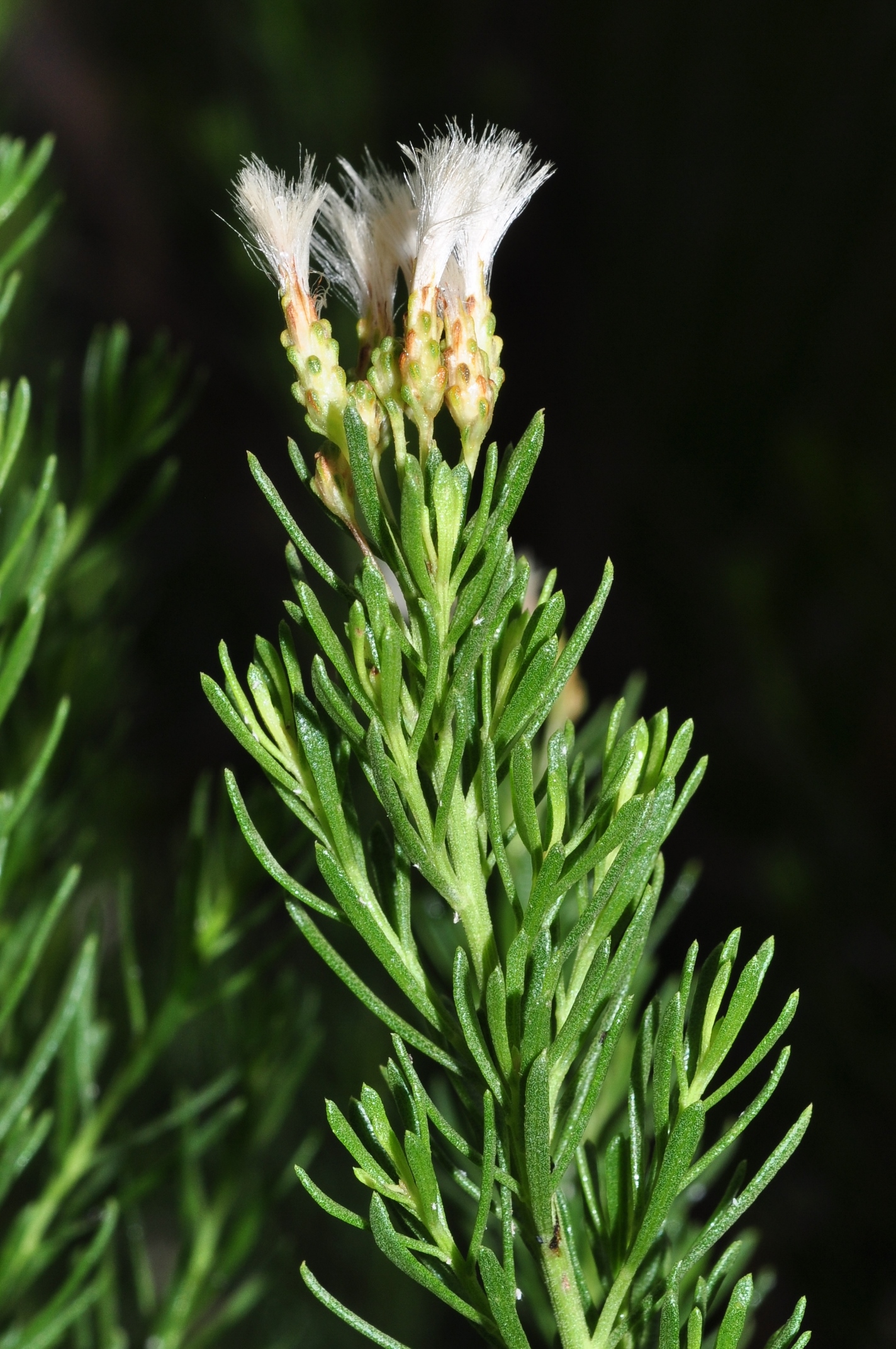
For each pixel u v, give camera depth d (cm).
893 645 56
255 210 23
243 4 68
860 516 57
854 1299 47
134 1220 30
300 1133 44
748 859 64
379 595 22
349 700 24
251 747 22
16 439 25
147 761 76
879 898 51
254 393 93
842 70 74
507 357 89
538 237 88
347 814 23
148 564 80
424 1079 43
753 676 56
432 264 22
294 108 68
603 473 84
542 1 84
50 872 30
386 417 23
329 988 44
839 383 75
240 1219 28
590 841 23
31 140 94
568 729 23
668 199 82
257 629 90
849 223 75
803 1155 49
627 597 80
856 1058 48
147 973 35
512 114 78
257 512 92
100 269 93
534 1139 22
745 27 77
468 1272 22
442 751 23
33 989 31
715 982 23
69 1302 31
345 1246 45
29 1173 34
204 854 27
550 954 22
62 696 31
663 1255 23
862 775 56
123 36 94
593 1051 23
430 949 27
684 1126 22
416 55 77
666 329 81
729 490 79
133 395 29
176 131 92
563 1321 22
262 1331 40
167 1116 28
